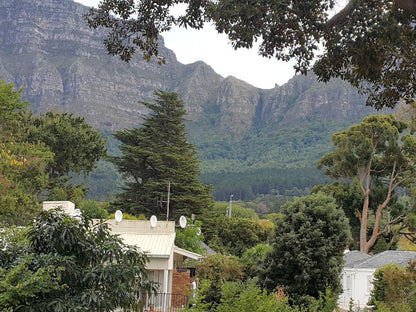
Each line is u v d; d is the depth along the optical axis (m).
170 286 25.89
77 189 53.91
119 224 28.28
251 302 10.48
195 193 62.25
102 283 10.70
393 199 65.94
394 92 11.93
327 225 24.25
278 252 24.44
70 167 57.38
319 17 10.05
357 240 66.56
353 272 39.44
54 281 10.02
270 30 10.20
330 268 23.55
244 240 58.31
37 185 42.84
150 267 24.56
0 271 9.77
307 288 23.58
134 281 11.17
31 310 9.69
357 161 64.56
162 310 22.34
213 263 26.11
